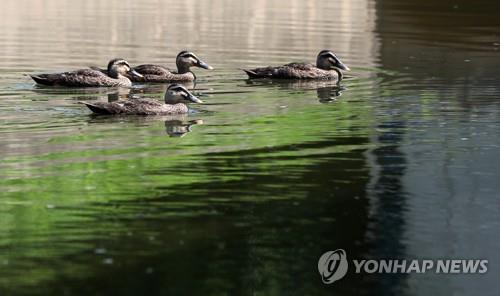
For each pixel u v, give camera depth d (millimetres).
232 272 14250
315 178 18422
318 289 14000
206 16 40406
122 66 27672
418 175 18719
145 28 37375
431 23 39594
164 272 14133
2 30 35906
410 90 26922
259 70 28562
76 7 41719
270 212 16578
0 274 13930
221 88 27172
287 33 36969
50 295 13328
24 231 15500
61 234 15422
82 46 33438
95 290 13508
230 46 34312
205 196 17312
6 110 23516
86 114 23344
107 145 20484
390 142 21078
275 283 14031
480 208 17016
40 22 37938
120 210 16531
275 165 19219
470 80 28406
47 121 22516
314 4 43844
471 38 36281
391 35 36844
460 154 20172
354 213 16594
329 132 21922
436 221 16391
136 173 18547
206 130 22000
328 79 28688
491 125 22672
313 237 15625
